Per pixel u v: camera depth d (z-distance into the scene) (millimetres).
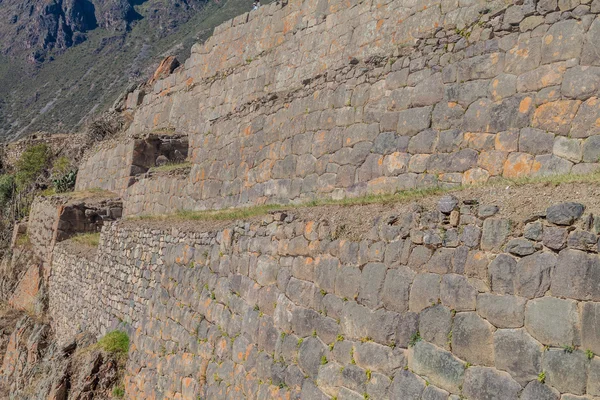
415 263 7777
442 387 7082
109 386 15062
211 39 27625
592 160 9562
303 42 20594
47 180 42156
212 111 26125
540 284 6359
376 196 11711
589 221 6133
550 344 6172
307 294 9562
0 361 24219
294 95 16047
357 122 13781
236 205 17562
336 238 9281
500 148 10844
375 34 17312
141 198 24234
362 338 8289
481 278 6934
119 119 39188
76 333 20266
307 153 15047
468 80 11609
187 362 12336
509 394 6395
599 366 5777
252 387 10219
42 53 148000
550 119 10211
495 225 6965
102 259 19812
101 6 161500
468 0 14344
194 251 13586
